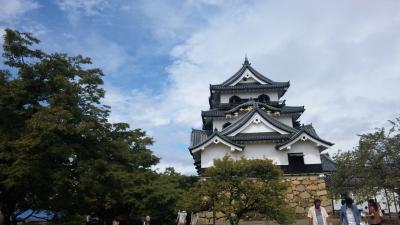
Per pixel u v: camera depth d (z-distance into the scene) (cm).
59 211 1861
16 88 1700
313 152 3278
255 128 3441
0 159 1638
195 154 3416
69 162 1802
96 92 1939
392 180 2144
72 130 1644
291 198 3097
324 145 3250
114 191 1945
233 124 3628
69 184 1709
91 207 2295
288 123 4147
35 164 1554
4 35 1795
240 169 2072
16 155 1549
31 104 1784
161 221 2928
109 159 2075
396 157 2220
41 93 1809
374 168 2284
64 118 1627
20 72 1786
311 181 3158
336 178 2556
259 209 2062
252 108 3731
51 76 1828
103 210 2723
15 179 1545
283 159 3291
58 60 1852
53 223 2055
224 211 2005
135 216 2616
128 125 2175
